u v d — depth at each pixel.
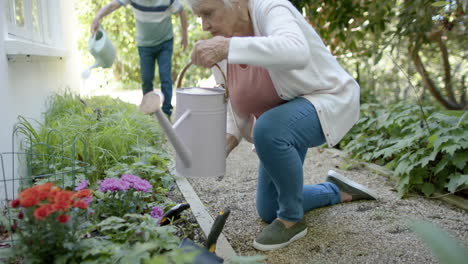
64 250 1.37
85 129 3.02
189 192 2.49
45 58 3.71
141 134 3.39
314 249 1.81
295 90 1.73
